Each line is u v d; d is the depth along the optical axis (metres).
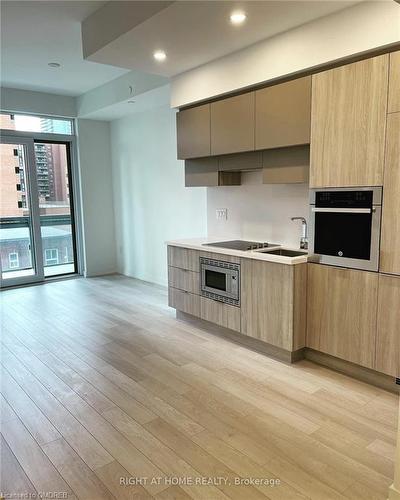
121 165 6.47
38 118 6.06
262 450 2.15
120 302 5.12
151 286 6.00
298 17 2.83
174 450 2.16
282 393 2.75
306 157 3.17
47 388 2.87
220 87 3.70
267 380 2.94
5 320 4.42
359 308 2.78
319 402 2.63
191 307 4.11
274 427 2.36
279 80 3.27
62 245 6.65
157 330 4.05
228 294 3.63
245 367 3.17
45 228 6.39
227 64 3.60
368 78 2.57
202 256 3.87
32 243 6.20
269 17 2.82
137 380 2.97
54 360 3.35
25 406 2.62
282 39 3.11
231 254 3.51
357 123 2.66
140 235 6.29
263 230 4.02
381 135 2.53
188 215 5.25
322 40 2.85
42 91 5.87
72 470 2.01
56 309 4.83
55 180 6.42
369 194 2.63
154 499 1.82
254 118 3.43
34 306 4.96
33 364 3.27
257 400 2.66
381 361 2.69
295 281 3.04
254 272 3.33
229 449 2.16
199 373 3.07
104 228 6.80
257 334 3.38
